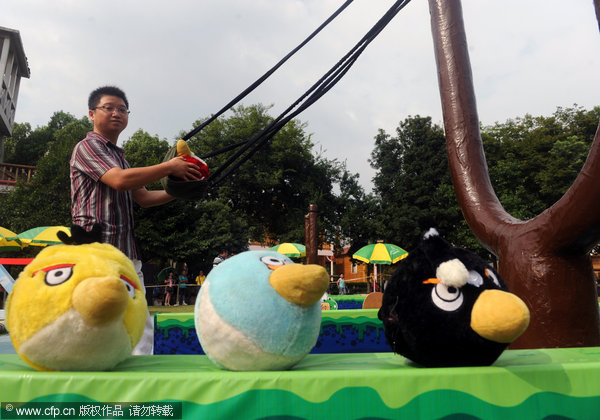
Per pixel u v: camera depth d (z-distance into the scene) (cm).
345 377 115
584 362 139
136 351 202
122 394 112
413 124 2900
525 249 245
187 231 2252
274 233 3027
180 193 208
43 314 125
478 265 139
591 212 214
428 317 131
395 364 149
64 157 2008
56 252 143
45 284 129
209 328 136
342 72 323
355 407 113
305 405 112
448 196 2623
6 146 3903
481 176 309
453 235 2622
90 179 214
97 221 211
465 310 129
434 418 114
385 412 113
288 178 2978
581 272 234
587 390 121
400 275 143
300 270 132
